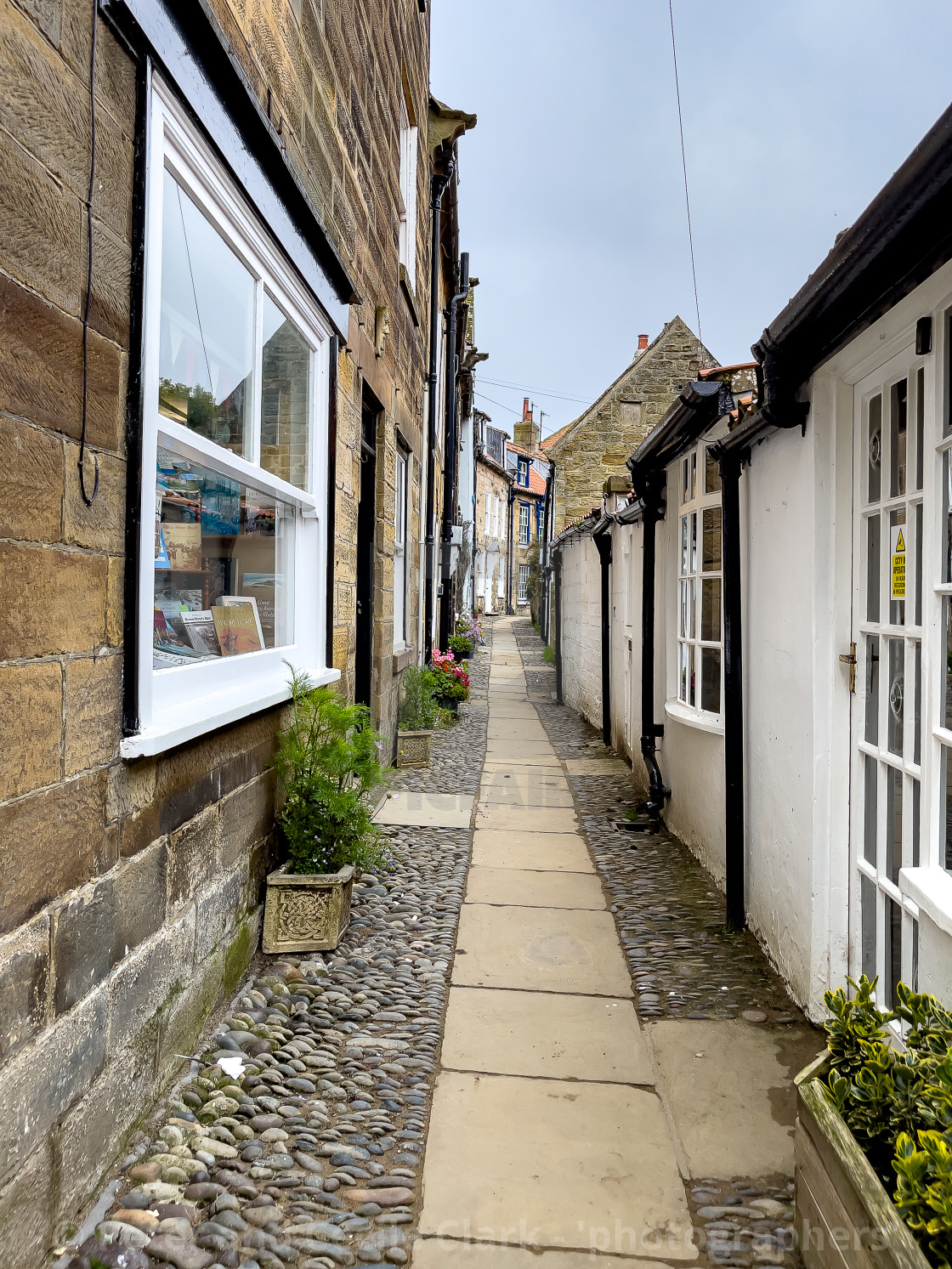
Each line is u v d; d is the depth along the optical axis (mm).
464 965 3494
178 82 2223
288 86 3312
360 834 3584
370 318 5480
